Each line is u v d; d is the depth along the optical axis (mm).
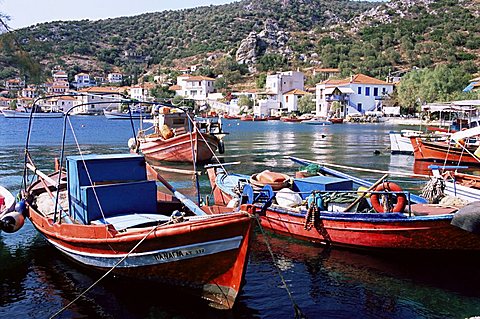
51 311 8281
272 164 27297
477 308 8477
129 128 62719
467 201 12852
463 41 119500
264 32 159125
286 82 105188
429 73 74625
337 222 11094
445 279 9727
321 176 14445
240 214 7941
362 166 26766
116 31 197875
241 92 111688
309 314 8211
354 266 10391
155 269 8500
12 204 12133
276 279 9711
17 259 10711
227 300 8273
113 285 9258
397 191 11016
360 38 144750
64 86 109312
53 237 10148
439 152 27156
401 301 8734
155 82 137250
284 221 12125
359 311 8344
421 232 10242
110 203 9602
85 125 69500
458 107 31266
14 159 29297
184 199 10219
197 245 8016
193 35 188250
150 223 9055
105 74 156000
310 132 56094
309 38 157000
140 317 8062
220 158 30203
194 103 104562
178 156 26938
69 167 10039
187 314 8180
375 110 85000
